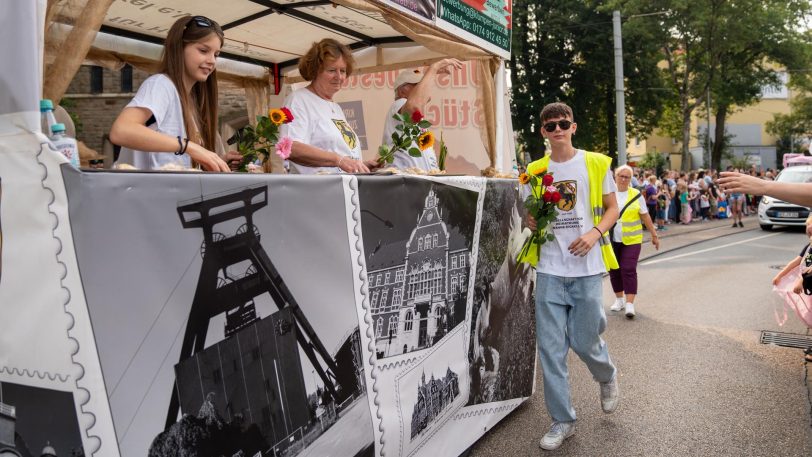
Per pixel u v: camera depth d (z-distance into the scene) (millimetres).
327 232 2260
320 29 5047
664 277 9805
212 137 2861
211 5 4391
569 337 3592
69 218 1498
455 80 5906
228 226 1884
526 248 3600
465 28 4469
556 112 3529
